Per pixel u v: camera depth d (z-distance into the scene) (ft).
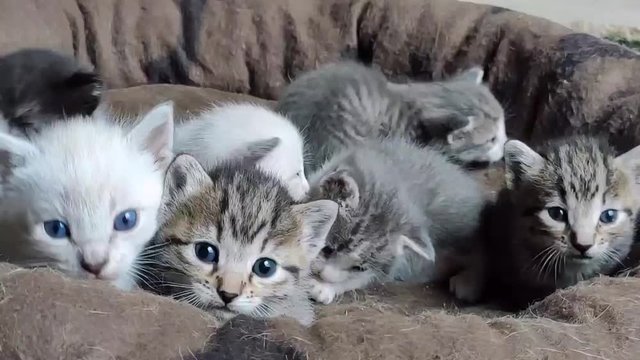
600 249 1.28
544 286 1.36
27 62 1.46
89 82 1.51
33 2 1.80
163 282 1.09
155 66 1.98
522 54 1.81
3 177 1.05
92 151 1.07
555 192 1.31
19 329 0.79
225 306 1.04
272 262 1.07
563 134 1.67
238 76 2.01
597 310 0.98
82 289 0.85
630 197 1.31
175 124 1.53
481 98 1.81
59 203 1.02
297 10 1.99
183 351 0.83
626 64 1.63
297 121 1.65
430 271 1.45
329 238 1.31
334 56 1.99
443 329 0.89
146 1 1.95
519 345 0.90
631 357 0.93
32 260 1.04
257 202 1.09
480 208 1.48
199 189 1.11
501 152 1.82
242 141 1.36
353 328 0.88
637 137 1.53
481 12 1.92
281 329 0.87
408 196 1.42
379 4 1.97
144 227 1.08
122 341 0.82
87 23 1.91
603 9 2.38
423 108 1.78
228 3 1.98
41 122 1.36
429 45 1.93
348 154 1.50
